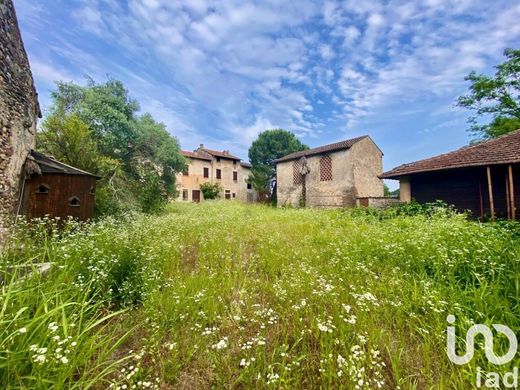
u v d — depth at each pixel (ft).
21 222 13.80
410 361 6.29
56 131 28.96
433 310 7.42
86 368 5.50
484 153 24.82
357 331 7.00
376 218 26.27
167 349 6.83
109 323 7.39
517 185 23.48
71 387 4.80
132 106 43.80
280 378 5.33
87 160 29.71
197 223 24.29
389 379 5.84
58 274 8.59
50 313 5.39
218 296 9.24
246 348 6.24
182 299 8.68
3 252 10.22
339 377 5.65
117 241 12.64
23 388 4.34
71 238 13.03
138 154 43.91
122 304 8.84
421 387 5.62
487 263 9.73
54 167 20.94
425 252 11.55
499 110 47.73
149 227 19.11
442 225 15.35
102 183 32.86
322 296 8.77
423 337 6.95
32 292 6.82
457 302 7.73
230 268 12.76
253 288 10.18
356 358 5.64
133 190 39.32
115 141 39.09
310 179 60.44
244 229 22.54
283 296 9.09
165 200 46.34
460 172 26.94
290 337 7.38
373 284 9.86
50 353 4.82
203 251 15.46
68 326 5.63
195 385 5.86
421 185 30.48
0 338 4.79
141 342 7.14
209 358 6.44
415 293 8.36
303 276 10.69
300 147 103.24
